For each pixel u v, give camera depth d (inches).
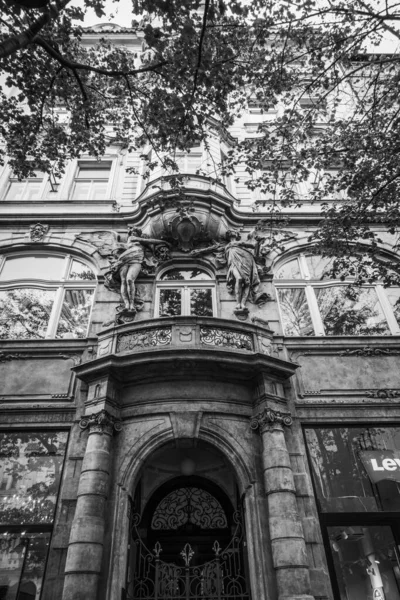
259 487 282.0
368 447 317.7
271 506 268.8
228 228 446.0
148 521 331.3
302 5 283.6
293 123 358.0
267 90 329.7
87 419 303.7
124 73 286.2
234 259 406.6
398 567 272.7
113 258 418.9
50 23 294.8
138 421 301.1
